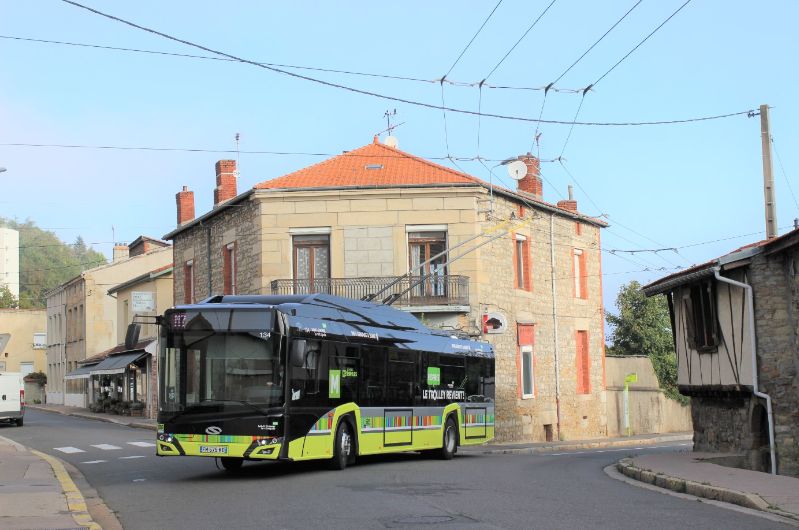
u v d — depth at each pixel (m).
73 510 12.11
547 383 36.19
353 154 35.25
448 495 13.52
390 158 34.84
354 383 19.09
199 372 16.72
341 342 18.70
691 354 23.95
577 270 39.75
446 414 23.00
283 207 32.50
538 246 36.31
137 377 50.47
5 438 30.98
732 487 13.50
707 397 23.33
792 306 19.39
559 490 14.34
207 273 38.44
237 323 16.78
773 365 19.44
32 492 13.90
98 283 61.78
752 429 20.30
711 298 21.91
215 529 10.62
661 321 51.66
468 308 31.44
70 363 67.25
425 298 31.64
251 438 16.33
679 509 12.07
